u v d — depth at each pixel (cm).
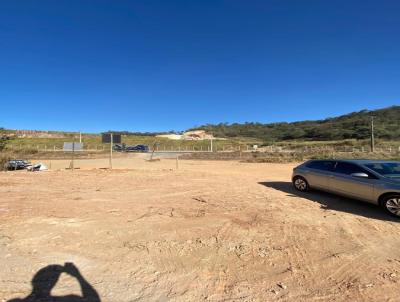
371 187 752
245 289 365
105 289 363
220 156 4547
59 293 351
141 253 471
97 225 609
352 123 12606
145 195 934
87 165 3039
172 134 14450
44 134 10988
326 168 919
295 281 386
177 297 347
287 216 682
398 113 12838
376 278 395
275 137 14412
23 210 726
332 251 485
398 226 625
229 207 767
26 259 446
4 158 2267
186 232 568
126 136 11506
